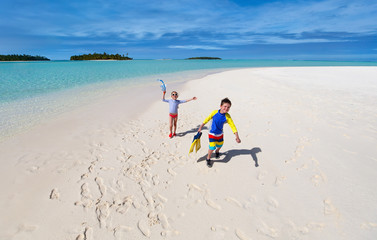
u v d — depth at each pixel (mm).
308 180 3895
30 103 9625
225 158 4734
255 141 5531
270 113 7656
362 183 3762
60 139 5668
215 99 10273
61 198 3418
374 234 2758
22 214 3078
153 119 7488
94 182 3846
